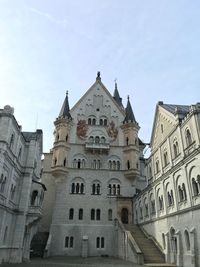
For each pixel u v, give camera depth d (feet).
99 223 173.17
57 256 156.15
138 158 195.62
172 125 124.47
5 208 108.99
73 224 170.50
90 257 152.76
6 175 110.93
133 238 129.29
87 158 192.65
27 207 129.18
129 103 215.72
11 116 111.45
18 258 116.57
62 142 188.96
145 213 153.89
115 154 195.93
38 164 159.43
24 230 125.59
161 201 130.62
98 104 213.87
